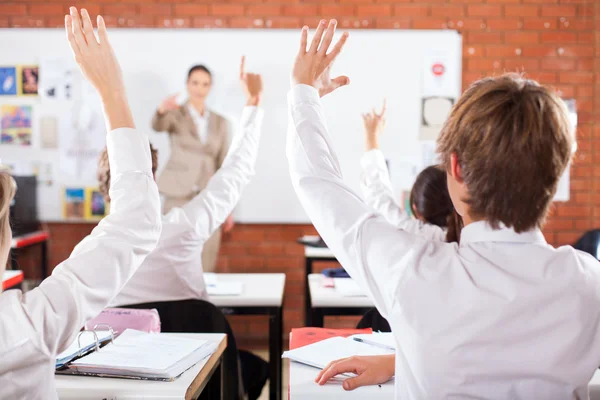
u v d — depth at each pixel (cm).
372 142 230
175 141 433
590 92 440
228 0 434
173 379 128
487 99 84
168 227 205
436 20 437
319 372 127
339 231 90
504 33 438
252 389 238
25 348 83
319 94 111
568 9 437
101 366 129
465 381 81
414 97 437
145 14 434
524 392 81
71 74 436
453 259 85
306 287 346
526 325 81
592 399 127
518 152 81
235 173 219
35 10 434
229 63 435
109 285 90
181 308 197
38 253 439
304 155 98
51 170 439
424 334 82
